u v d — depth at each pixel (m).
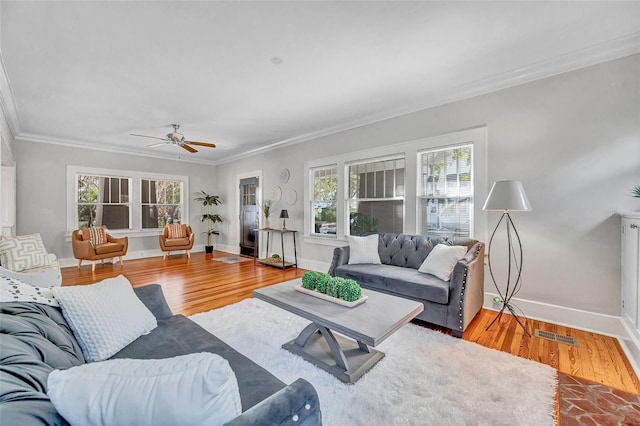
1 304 1.07
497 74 2.96
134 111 3.93
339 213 4.68
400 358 2.09
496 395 1.67
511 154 3.01
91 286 1.55
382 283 2.94
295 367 1.96
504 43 2.42
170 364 0.73
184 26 2.15
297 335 2.45
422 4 1.96
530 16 2.09
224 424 0.71
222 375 0.71
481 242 3.04
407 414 1.52
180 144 4.78
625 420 1.51
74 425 0.67
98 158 5.84
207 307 3.18
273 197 5.96
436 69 2.85
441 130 3.51
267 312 2.97
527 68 2.82
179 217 7.11
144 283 4.18
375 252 3.58
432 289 2.56
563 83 2.72
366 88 3.27
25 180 5.01
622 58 2.46
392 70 2.87
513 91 2.99
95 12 1.98
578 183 2.66
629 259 2.27
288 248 5.61
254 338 2.39
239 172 6.92
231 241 7.25
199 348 1.44
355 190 4.52
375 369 1.94
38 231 5.15
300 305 2.00
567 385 1.80
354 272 3.21
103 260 5.51
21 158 4.97
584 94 2.62
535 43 2.43
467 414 1.52
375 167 4.27
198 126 4.66
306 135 5.14
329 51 2.52
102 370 0.72
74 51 2.46
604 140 2.54
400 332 2.53
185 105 3.73
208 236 7.31
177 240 6.16
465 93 3.27
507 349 2.26
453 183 3.49
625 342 2.28
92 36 2.26
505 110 3.04
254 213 6.55
